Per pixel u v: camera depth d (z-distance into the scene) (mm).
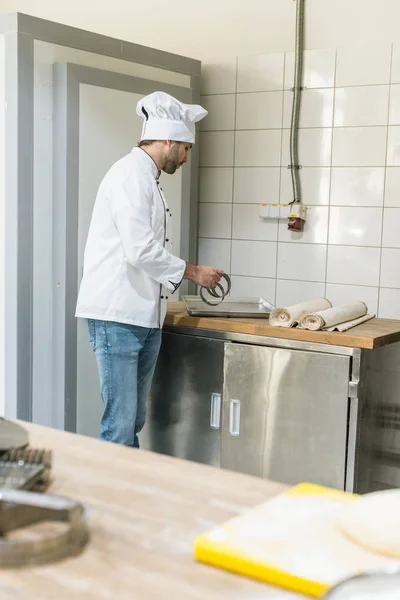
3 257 2820
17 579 821
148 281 2648
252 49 3510
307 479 2637
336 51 3279
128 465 1172
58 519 925
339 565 846
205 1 3609
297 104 3381
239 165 3590
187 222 3504
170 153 2693
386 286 3273
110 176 2623
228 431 2785
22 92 2717
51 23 2801
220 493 1070
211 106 3631
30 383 2852
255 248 3594
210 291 2820
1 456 1139
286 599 806
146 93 3104
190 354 2875
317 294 3447
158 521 975
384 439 2766
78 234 2887
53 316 2902
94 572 841
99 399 3061
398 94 3162
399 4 3135
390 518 931
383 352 2664
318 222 3408
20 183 2734
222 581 837
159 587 816
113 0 3867
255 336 2688
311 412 2592
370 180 3262
